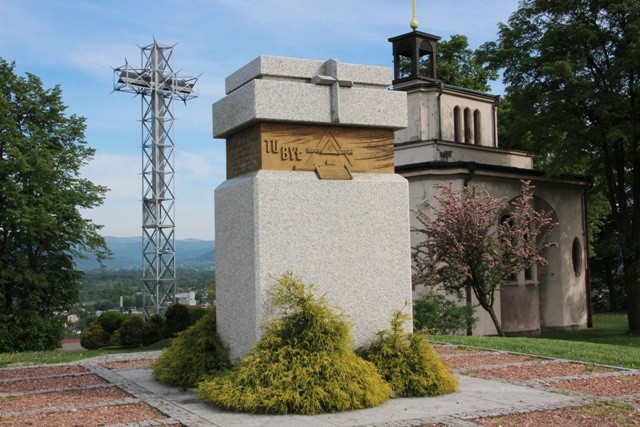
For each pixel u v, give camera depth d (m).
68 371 13.02
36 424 8.13
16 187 29.69
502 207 26.83
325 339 9.30
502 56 30.98
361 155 10.87
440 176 28.38
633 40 27.52
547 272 33.44
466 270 24.42
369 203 10.70
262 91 10.05
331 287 10.30
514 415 8.54
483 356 14.47
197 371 10.46
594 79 30.09
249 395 8.65
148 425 7.98
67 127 34.12
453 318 24.53
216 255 11.13
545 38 29.52
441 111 31.55
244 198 10.23
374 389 9.07
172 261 43.59
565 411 8.74
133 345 29.33
